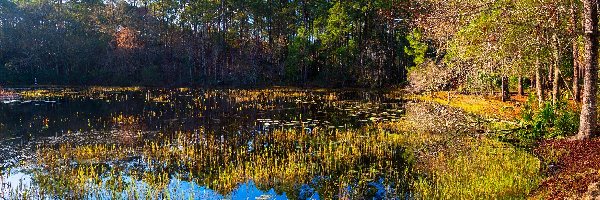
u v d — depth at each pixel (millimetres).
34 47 54969
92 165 14602
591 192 8938
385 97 38125
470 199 10383
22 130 21234
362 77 54375
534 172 11945
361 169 13570
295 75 57281
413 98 35375
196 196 11367
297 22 60656
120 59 56688
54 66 57531
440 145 15508
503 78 27484
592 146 12914
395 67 56656
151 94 41438
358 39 56625
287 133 19328
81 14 59750
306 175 13039
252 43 60031
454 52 22641
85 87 50750
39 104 32438
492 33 17422
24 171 13992
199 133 20141
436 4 19953
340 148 16078
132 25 58375
